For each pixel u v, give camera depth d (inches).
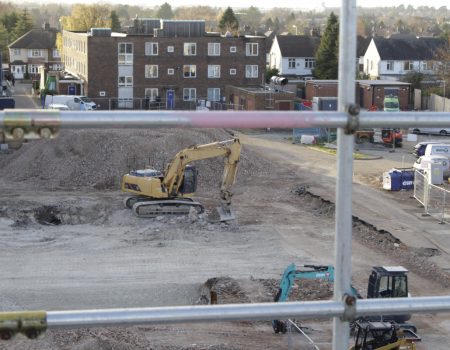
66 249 1396.4
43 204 1670.8
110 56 3105.3
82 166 1990.7
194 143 2101.4
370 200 1793.8
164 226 1547.7
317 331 1005.2
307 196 1835.6
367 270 1294.3
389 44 3976.4
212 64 3201.3
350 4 196.9
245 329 1010.7
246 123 194.9
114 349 860.6
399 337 912.3
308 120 197.3
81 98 2950.3
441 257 1366.9
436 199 1812.3
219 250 1407.5
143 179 1652.3
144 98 3157.0
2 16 6299.2
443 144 2167.8
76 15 5364.2
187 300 1163.9
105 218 1620.3
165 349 898.7
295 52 4266.7
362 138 2546.8
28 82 4414.4
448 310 206.2
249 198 1829.5
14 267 1279.5
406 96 3166.8
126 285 1206.9
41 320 192.5
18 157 2087.8
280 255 1381.6
